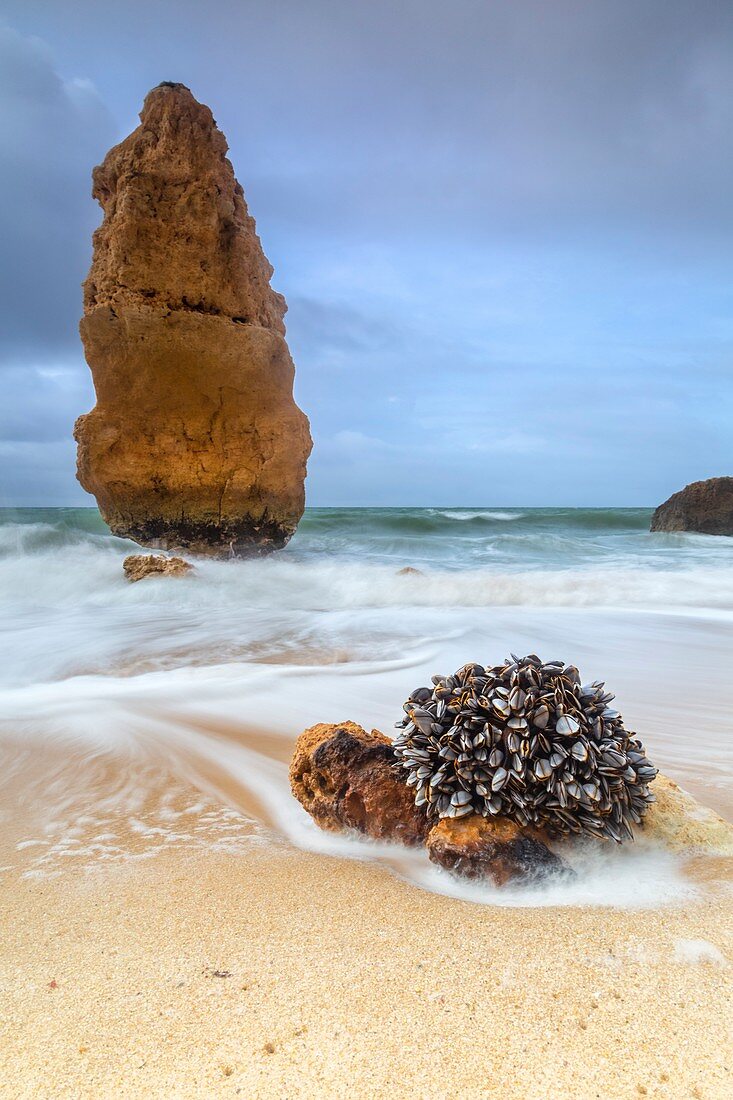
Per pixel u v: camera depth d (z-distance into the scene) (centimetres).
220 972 197
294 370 2278
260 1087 150
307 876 269
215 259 2027
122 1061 159
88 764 429
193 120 1977
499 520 3903
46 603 1234
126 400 2041
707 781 380
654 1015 170
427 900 244
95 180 2141
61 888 262
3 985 193
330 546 2683
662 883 249
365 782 305
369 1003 179
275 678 639
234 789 385
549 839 266
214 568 1655
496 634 882
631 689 614
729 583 1411
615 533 3534
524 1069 153
